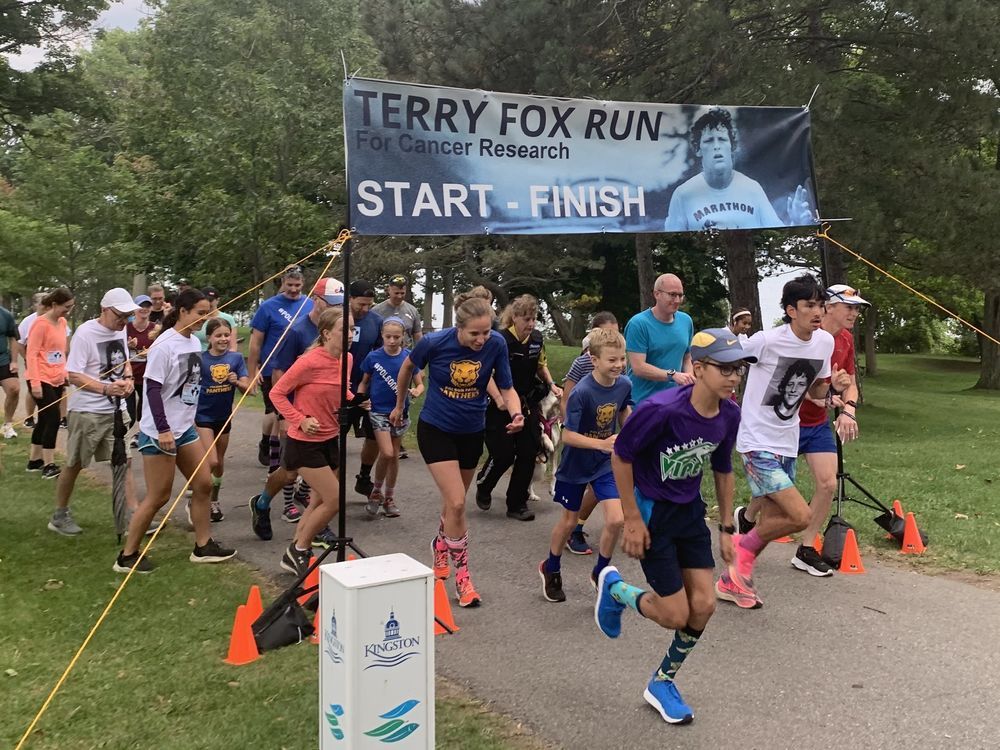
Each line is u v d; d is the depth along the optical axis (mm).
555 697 3486
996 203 11430
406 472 8570
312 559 4766
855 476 8328
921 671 3721
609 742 3113
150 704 3336
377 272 18016
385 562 2631
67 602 4477
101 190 21109
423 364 4684
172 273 22516
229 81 15359
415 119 4719
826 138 11406
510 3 13711
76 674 3598
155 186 19312
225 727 3135
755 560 4938
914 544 5625
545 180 5137
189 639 4012
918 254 14359
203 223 16062
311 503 4773
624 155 5383
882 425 15172
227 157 15453
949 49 11453
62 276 21797
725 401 3340
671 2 12391
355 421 6898
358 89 4562
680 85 12531
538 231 5094
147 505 5012
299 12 16359
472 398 4621
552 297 26484
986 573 5125
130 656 3803
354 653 2395
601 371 4375
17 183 25109
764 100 10969
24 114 21453
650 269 16734
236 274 17906
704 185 5633
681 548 3332
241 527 6332
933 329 48656
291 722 3174
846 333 5242
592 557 5637
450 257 18609
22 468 8320
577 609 4590
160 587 4770
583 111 5242
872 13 11719
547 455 6688
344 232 4469
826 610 4520
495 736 3141
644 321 5500
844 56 13062
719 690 3559
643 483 3295
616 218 5332
